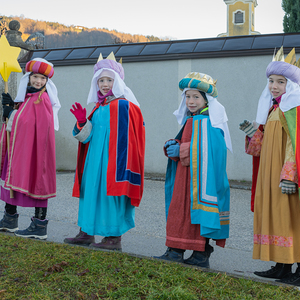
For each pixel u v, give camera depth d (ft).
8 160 12.59
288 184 9.29
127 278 8.82
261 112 10.64
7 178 12.49
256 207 10.13
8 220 13.01
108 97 11.78
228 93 29.35
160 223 16.60
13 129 12.49
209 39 31.09
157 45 32.14
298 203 9.53
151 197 22.65
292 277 9.66
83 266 9.50
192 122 10.74
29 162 12.21
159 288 8.30
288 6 57.72
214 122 10.33
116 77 11.55
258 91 28.68
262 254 9.64
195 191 10.03
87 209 11.34
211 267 11.27
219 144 10.24
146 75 31.45
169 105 30.91
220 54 29.17
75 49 34.65
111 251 10.78
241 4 103.19
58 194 22.49
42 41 47.11
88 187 11.42
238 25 103.96
